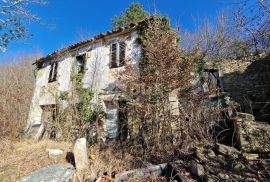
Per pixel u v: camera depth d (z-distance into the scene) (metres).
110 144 7.00
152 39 6.63
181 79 5.90
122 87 7.10
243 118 5.29
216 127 6.11
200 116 6.00
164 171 4.57
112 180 4.41
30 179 4.68
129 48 8.32
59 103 10.10
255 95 9.57
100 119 8.38
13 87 12.80
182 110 5.92
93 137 8.24
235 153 4.57
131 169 5.02
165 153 5.45
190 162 4.54
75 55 10.55
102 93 8.64
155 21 7.04
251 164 4.07
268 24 4.16
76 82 9.77
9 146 7.83
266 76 9.61
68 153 6.54
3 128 9.64
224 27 14.68
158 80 5.98
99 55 9.43
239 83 10.12
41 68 12.86
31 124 11.48
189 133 5.70
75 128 8.73
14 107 11.47
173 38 6.47
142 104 6.04
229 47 13.41
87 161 5.39
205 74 10.60
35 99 12.19
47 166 5.45
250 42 5.75
